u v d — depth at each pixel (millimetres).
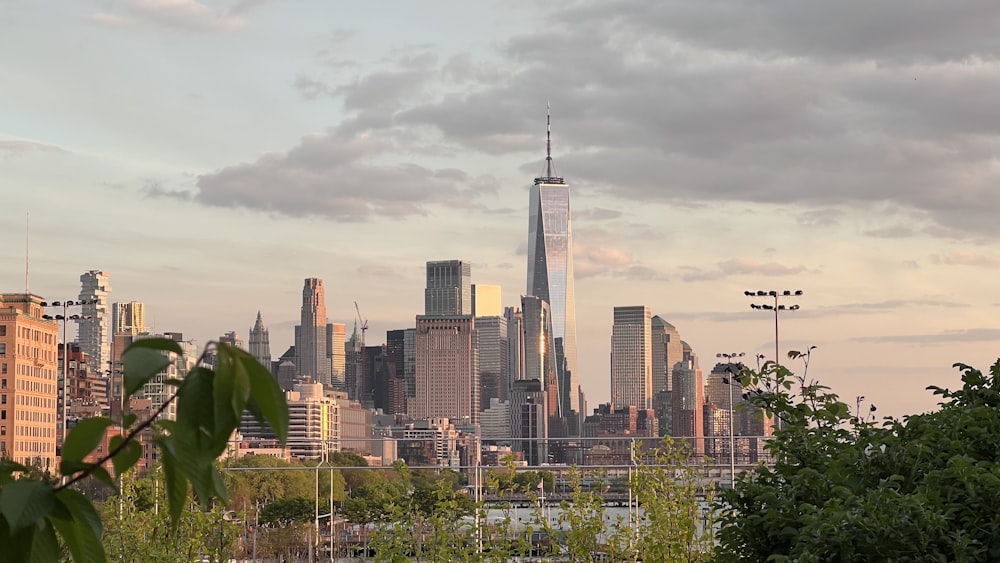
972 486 5984
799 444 7711
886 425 7469
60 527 1849
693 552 13750
